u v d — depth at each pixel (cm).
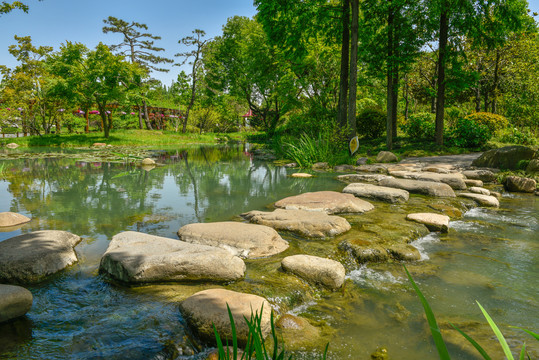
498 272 293
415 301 243
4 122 2366
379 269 299
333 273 259
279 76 2606
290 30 1331
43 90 2256
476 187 643
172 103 4875
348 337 198
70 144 2080
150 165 1081
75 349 177
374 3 1308
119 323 200
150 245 294
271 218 410
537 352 184
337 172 952
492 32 1354
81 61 2034
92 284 251
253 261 297
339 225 379
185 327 196
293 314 223
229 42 3036
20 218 416
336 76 1830
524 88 2259
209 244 324
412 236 375
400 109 3200
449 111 2147
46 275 262
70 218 433
